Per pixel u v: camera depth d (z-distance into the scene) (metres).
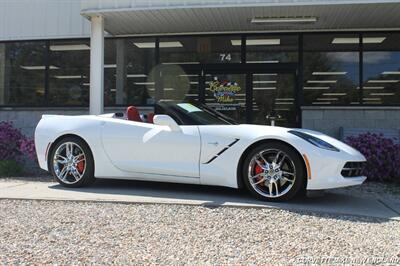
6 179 7.77
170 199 5.70
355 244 4.00
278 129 5.68
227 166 5.76
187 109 6.38
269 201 5.59
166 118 6.03
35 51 11.55
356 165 5.62
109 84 11.02
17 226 4.53
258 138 5.60
